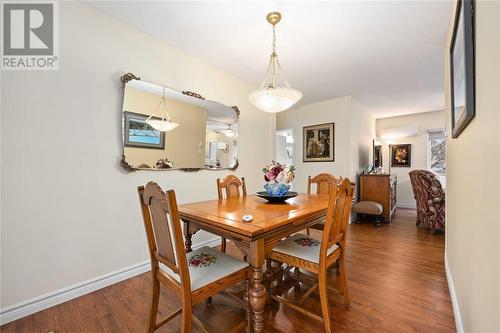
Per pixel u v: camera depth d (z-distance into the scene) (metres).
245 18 1.98
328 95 4.08
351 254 2.63
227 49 2.52
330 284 1.96
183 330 1.08
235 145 3.24
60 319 1.52
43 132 1.65
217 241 2.99
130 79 2.07
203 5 1.83
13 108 1.53
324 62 2.79
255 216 1.41
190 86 2.64
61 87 1.73
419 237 3.28
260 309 1.21
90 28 1.87
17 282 1.54
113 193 2.01
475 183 0.99
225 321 1.52
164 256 1.22
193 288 1.12
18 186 1.54
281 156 5.77
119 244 2.05
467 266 1.17
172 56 2.45
